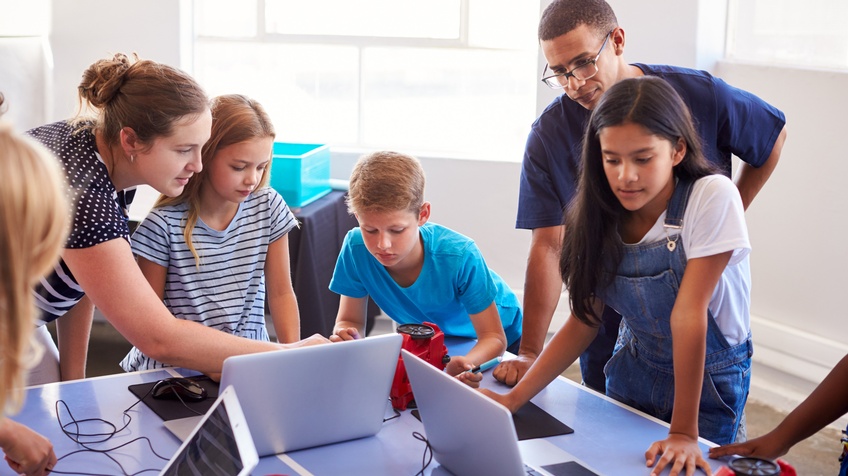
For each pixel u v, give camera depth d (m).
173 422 1.60
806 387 3.37
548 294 2.10
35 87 4.06
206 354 1.70
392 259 1.90
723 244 1.50
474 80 4.09
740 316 1.70
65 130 1.69
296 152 3.65
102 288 1.62
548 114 2.20
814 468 2.92
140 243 1.93
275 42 4.21
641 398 1.79
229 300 2.04
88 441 1.53
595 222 1.63
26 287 0.95
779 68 3.39
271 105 4.30
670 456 1.45
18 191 0.90
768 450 1.50
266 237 2.11
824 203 3.27
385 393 1.58
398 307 2.11
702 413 1.72
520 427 1.61
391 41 4.12
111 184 1.68
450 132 4.18
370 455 1.53
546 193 2.18
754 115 2.15
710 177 1.56
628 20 3.61
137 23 4.09
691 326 1.50
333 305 3.60
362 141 4.25
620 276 1.67
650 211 1.61
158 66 1.69
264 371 1.43
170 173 1.70
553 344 1.73
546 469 1.45
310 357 1.46
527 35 3.99
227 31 4.25
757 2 3.54
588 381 2.34
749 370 1.77
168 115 1.64
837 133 3.20
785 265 3.44
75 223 1.58
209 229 2.01
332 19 4.16
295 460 1.50
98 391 1.74
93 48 4.12
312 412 1.51
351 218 3.77
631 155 1.47
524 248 4.00
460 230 4.05
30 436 1.37
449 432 1.42
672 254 1.58
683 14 3.55
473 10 4.02
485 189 3.98
